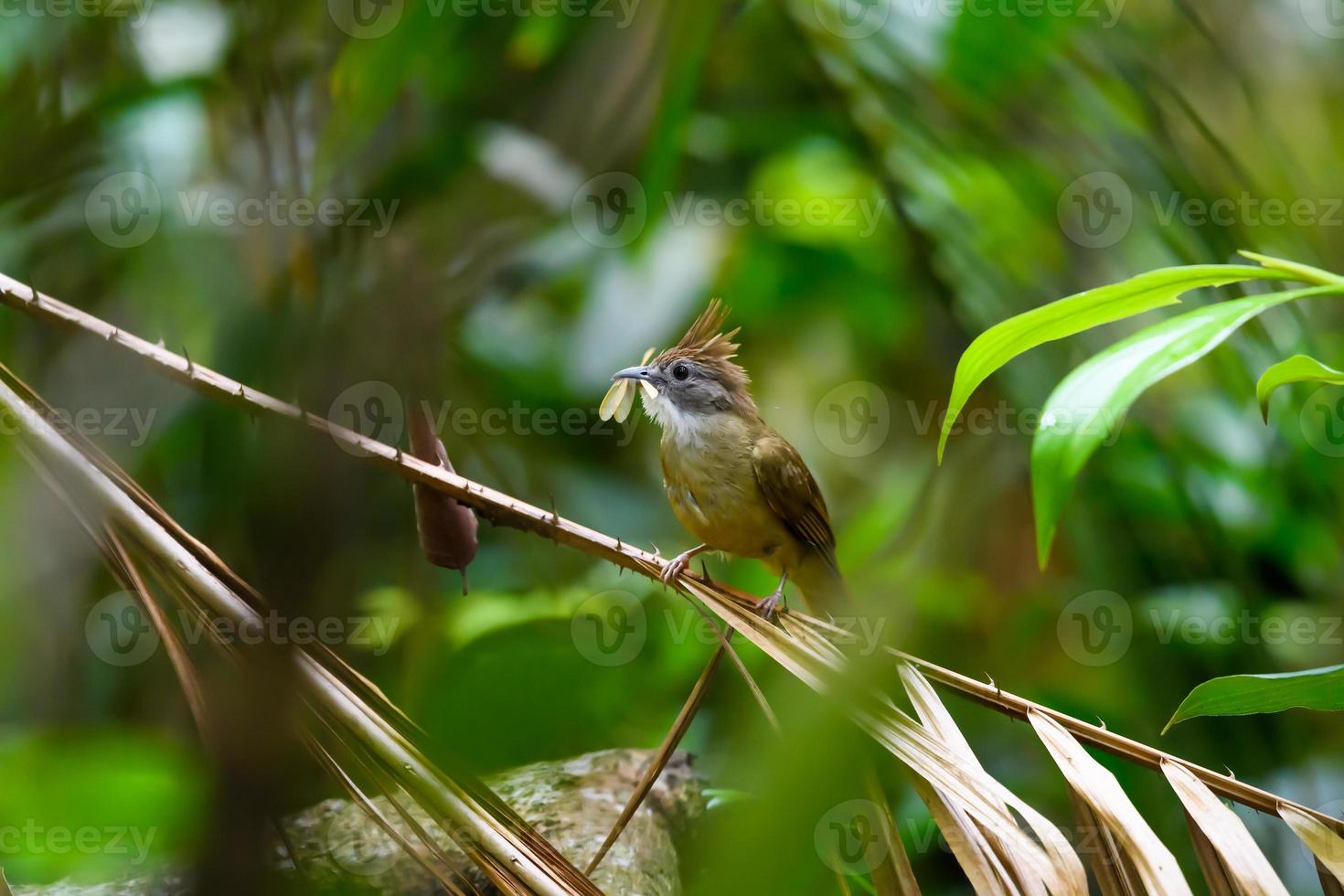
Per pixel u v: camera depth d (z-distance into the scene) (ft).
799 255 38.58
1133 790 29.60
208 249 29.78
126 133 30.53
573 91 34.40
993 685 14.65
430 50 31.37
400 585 29.14
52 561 29.55
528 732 27.45
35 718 29.91
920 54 29.81
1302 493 32.17
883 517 35.27
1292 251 31.99
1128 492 31.60
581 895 12.92
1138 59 30.40
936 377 38.68
